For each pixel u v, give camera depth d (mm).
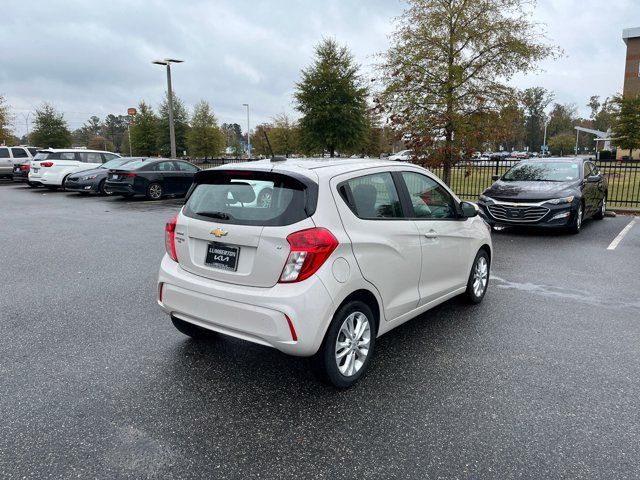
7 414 3139
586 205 10445
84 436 2918
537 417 3156
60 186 20484
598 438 2928
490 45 12188
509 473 2619
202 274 3533
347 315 3414
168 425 3047
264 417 3150
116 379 3629
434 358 4047
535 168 11016
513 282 6375
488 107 12805
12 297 5625
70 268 7043
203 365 3875
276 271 3168
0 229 10602
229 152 63500
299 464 2693
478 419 3137
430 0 12289
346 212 3438
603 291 5973
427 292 4344
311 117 24672
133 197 17875
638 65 54156
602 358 4047
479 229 5262
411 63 12422
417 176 4414
